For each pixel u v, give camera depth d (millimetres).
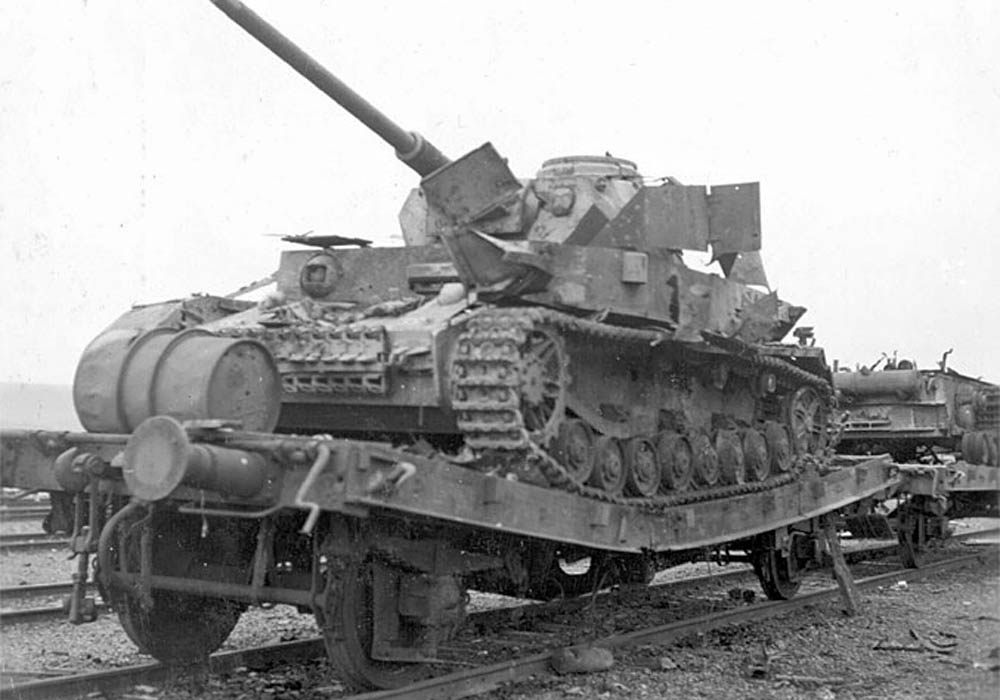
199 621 10641
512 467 10422
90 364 9625
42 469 9656
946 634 13023
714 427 14586
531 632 12703
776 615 14258
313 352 10617
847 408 22500
